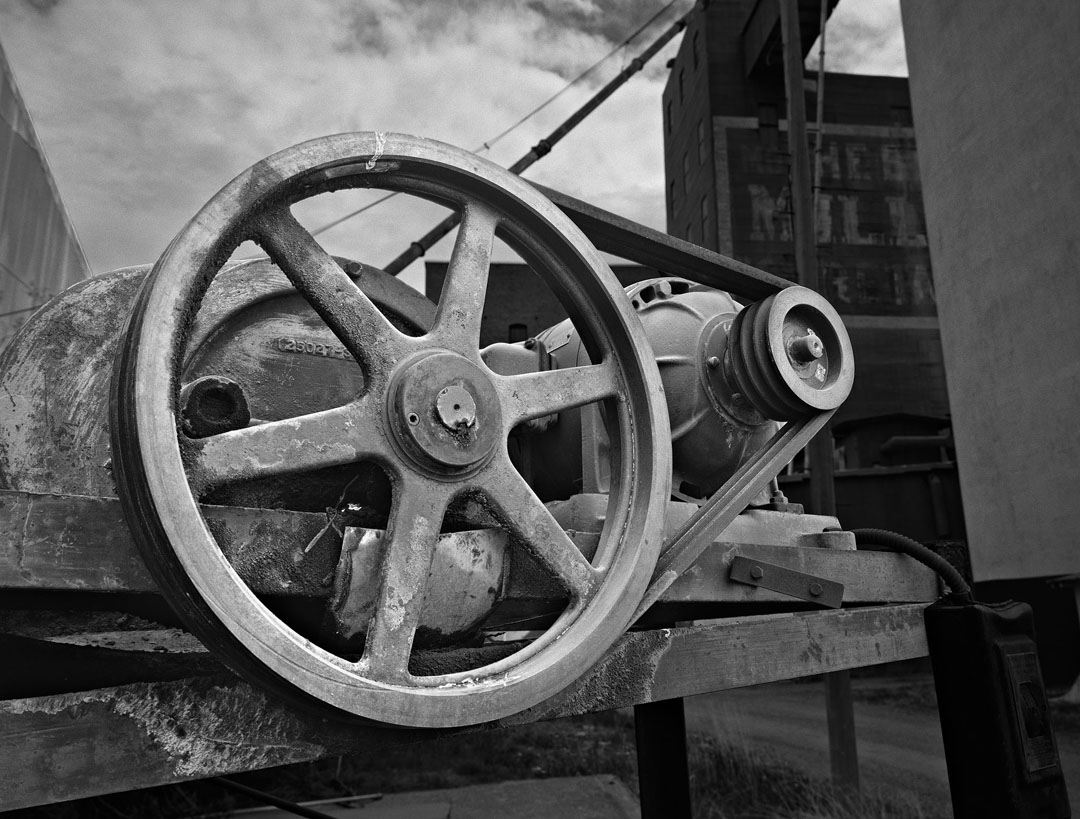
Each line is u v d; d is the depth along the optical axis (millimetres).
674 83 26578
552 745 5973
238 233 1182
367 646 1171
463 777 4977
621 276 19141
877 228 22453
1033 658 1810
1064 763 4816
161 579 1058
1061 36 6297
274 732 1133
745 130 21438
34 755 981
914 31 8164
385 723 1117
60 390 1378
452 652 1441
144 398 1024
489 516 1374
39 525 1040
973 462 7191
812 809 3936
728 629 1618
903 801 3986
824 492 4180
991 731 1669
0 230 4215
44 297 5078
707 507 1683
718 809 4070
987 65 7066
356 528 1237
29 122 4723
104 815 3412
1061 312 6250
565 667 1283
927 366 21922
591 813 4156
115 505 1100
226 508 1171
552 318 18750
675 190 26391
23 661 1205
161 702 1067
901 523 8961
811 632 1737
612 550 1435
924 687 8250
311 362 1533
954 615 1757
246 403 1229
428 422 1247
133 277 1489
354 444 1222
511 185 1409
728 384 1977
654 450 1474
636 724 2443
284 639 1061
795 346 1807
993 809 1646
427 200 1414
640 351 1498
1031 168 6570
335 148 1233
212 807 3898
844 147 22688
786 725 6762
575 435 2012
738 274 1830
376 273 1649
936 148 7746
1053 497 6301
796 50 4820
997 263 6926
